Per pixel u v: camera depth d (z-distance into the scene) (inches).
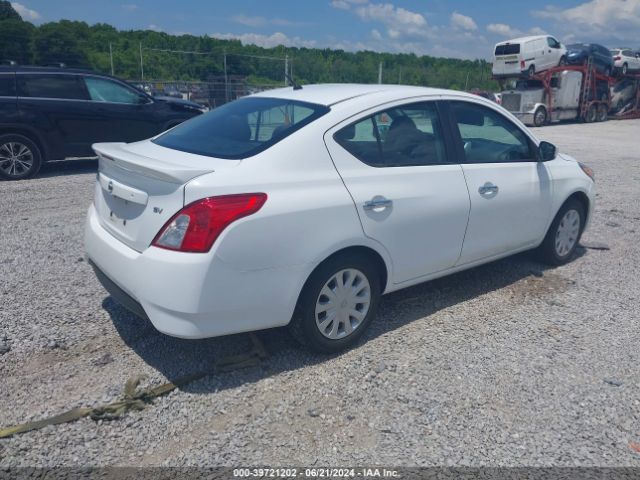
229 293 120.1
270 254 123.3
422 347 148.5
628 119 1128.2
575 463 106.5
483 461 106.3
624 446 111.8
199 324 119.4
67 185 341.4
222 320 122.0
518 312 172.2
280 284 126.5
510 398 126.3
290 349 144.9
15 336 147.3
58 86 363.9
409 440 111.6
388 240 144.9
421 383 131.2
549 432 115.2
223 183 120.0
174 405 120.4
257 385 128.5
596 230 270.8
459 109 169.5
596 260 225.1
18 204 291.0
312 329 136.0
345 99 147.6
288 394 125.6
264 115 148.7
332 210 132.1
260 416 117.8
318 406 121.6
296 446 109.1
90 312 162.9
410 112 156.4
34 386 125.9
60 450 106.2
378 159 145.9
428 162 157.6
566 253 215.8
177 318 118.4
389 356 143.4
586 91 1000.2
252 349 141.3
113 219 136.9
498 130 181.6
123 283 126.9
